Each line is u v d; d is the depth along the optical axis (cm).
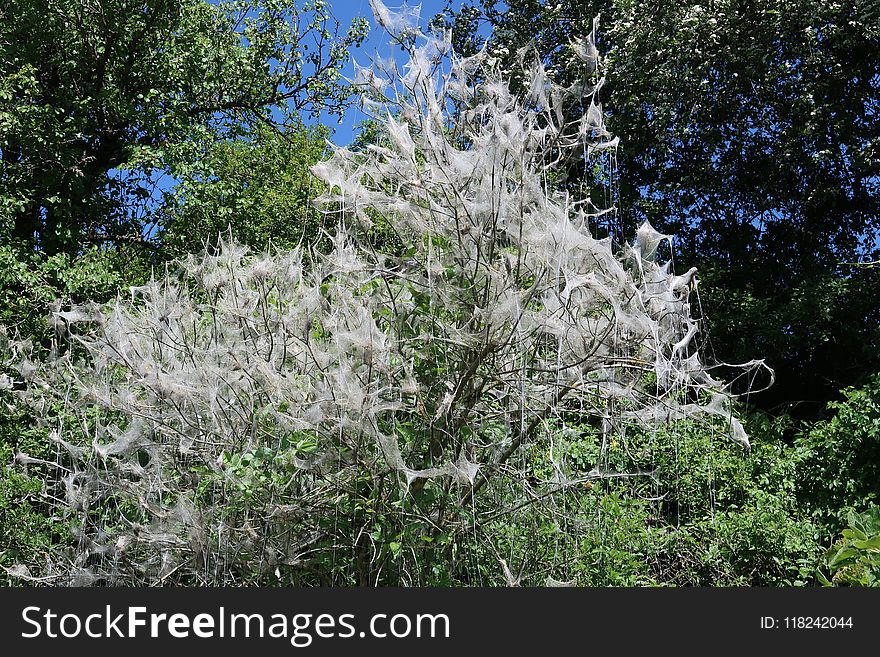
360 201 481
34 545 648
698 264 1431
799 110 1382
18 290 1282
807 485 949
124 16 1470
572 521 474
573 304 418
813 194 1403
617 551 571
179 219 1452
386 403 431
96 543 533
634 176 1538
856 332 1329
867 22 1305
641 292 425
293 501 455
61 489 650
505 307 414
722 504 858
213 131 1639
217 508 470
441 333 461
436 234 468
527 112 480
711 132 1416
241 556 470
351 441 435
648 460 795
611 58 1417
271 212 1619
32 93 1334
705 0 1386
